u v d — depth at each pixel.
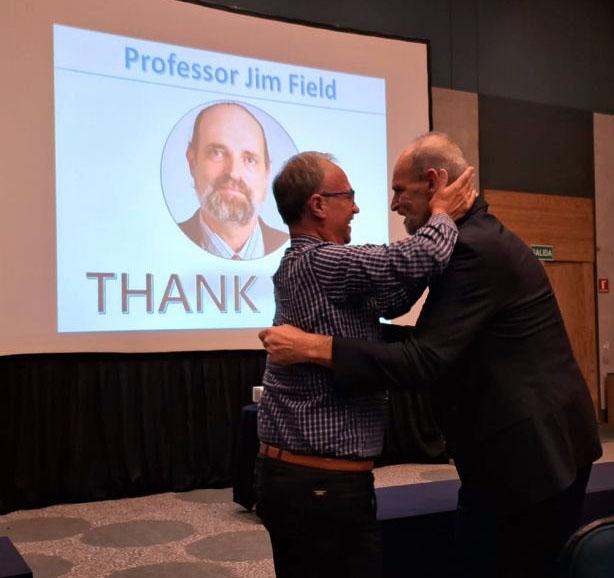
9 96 4.34
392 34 6.18
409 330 1.50
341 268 1.32
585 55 7.40
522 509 1.45
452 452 1.57
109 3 4.68
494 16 6.82
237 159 5.11
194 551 3.43
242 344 5.07
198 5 5.00
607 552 0.90
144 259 4.74
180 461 4.86
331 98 5.50
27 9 4.41
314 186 1.40
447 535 1.88
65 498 4.52
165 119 4.86
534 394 1.44
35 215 4.40
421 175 1.49
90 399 4.61
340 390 1.31
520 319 1.44
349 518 1.33
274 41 5.29
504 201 6.82
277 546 1.43
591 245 7.35
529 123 7.00
